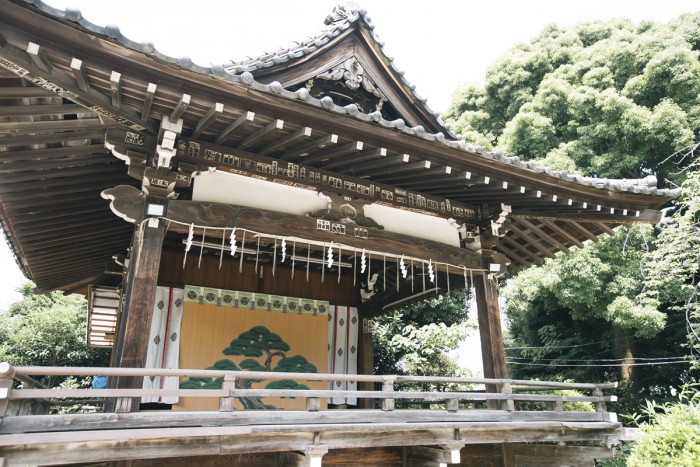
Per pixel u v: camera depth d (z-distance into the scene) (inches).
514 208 288.8
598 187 256.1
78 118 179.0
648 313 541.0
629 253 578.9
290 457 197.8
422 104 286.2
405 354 637.3
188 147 205.5
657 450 257.1
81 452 142.6
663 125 594.2
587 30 821.2
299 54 251.6
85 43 134.7
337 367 341.4
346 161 227.8
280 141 207.0
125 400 159.6
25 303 948.6
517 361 792.9
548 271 605.6
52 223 271.3
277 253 320.5
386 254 250.7
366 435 188.7
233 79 163.0
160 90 160.2
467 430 213.3
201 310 295.0
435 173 236.1
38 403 204.5
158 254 189.6
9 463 133.0
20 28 125.6
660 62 626.5
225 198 216.5
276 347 311.3
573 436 245.6
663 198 277.6
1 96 158.4
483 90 847.1
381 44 277.4
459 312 759.7
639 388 647.8
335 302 360.2
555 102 711.7
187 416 159.2
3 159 194.1
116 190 190.7
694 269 413.7
